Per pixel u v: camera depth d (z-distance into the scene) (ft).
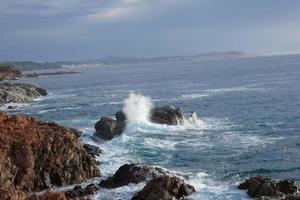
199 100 311.06
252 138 173.27
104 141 169.89
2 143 112.16
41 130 122.52
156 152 154.30
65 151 120.26
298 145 157.79
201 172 128.98
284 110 238.89
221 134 183.42
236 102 286.25
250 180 108.99
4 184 103.76
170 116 198.29
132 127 185.37
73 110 289.33
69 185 117.80
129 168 117.91
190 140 172.76
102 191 109.91
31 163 112.57
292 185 104.06
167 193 100.42
